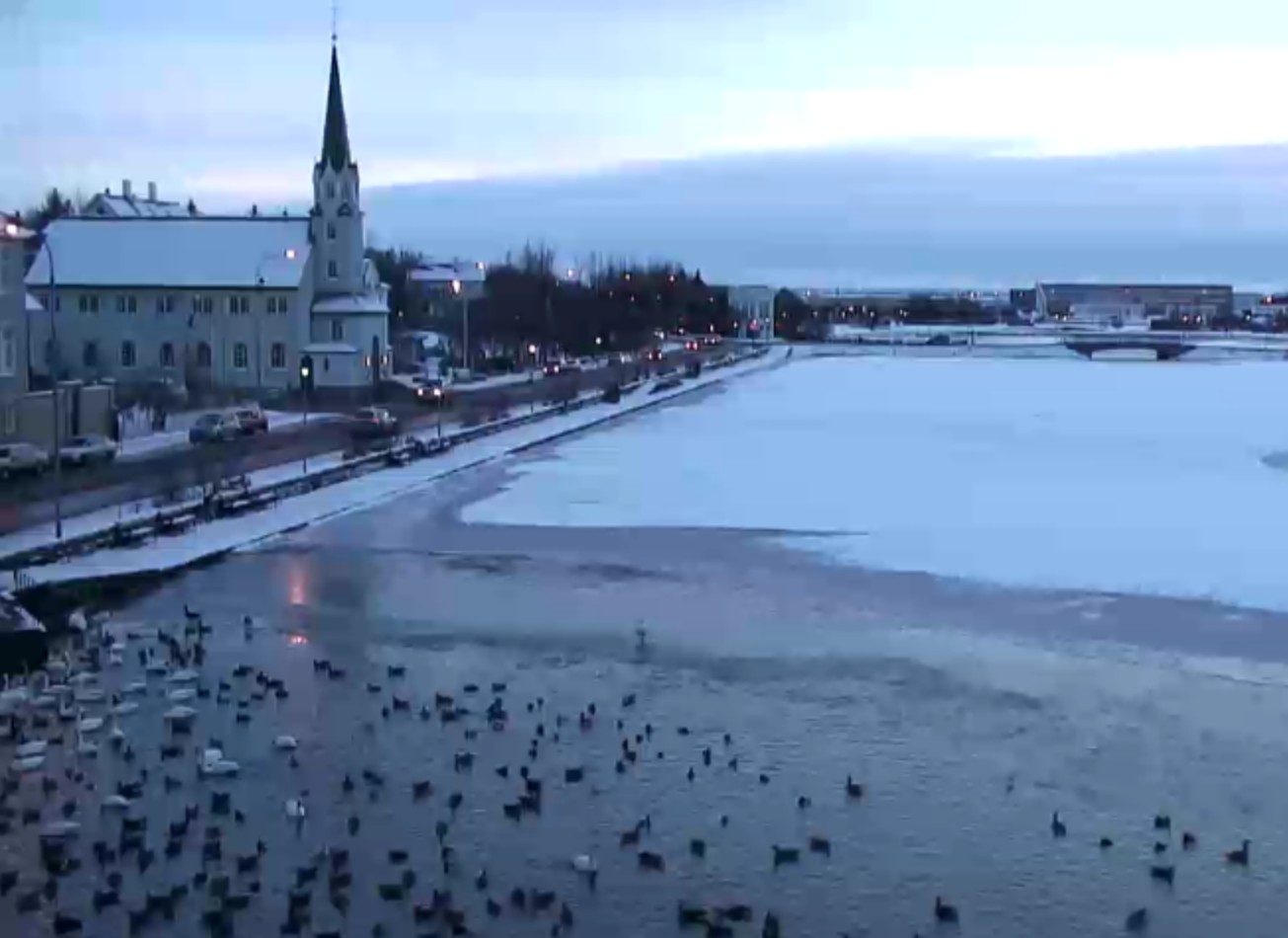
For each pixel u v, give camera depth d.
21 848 31.58
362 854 31.53
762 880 30.56
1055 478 88.06
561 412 125.81
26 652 44.03
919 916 29.09
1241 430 117.38
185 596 53.94
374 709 41.09
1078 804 34.62
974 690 43.25
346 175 133.25
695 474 88.62
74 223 134.25
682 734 39.25
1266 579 57.94
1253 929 28.72
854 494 80.94
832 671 45.09
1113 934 28.50
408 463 90.44
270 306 129.00
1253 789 35.53
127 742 37.94
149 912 28.69
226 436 93.56
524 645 48.03
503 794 34.94
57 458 59.56
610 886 30.22
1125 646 48.09
